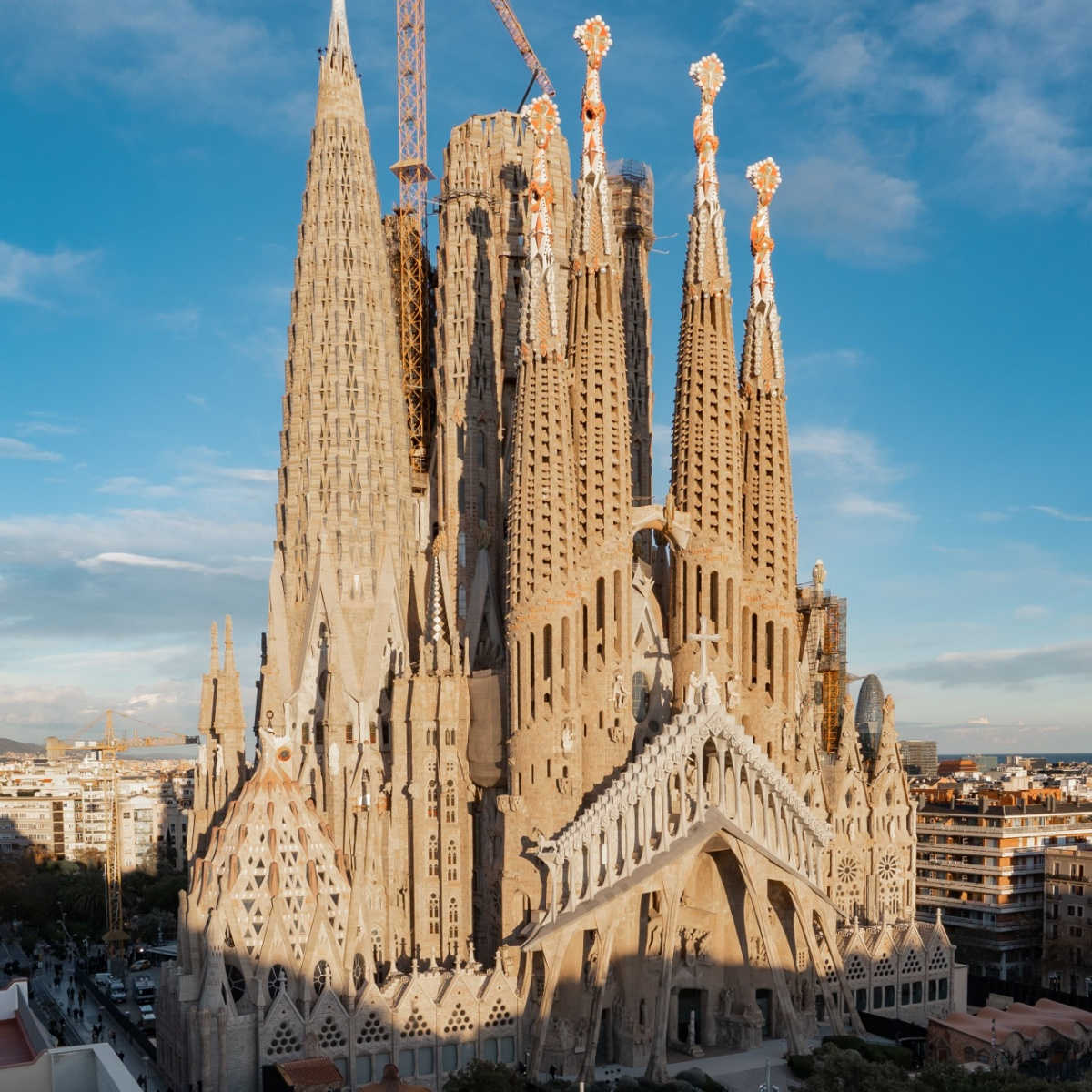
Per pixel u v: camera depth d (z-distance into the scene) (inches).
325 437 4820.4
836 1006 4084.6
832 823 4864.7
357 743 4471.0
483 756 4202.8
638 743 4229.8
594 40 4261.8
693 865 3745.1
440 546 4886.8
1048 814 6102.4
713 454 4242.1
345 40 5152.6
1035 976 5910.4
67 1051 1541.6
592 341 4158.5
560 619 3949.3
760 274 4522.6
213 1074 3189.0
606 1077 3609.7
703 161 4365.2
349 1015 3415.4
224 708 4315.9
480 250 5182.1
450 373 5064.0
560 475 4013.3
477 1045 3575.3
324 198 4985.2
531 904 3826.3
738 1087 3484.3
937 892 6205.7
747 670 4330.7
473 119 5226.4
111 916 6432.1
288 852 3526.1
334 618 4633.4
